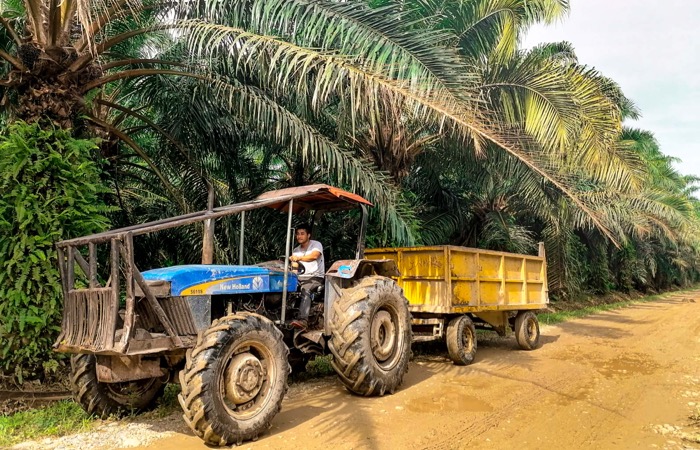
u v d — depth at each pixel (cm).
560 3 1081
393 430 481
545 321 1419
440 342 973
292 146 906
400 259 839
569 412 548
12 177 598
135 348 428
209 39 698
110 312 433
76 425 491
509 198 1619
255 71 870
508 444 453
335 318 593
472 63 1035
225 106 886
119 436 461
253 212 1002
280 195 608
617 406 575
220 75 828
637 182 1016
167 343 450
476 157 1084
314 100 682
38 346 589
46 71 672
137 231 448
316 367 746
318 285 646
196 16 777
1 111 807
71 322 474
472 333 814
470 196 1579
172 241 1128
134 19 795
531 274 1016
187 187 1037
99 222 642
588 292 2486
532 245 1761
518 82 1008
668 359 866
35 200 599
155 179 1142
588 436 478
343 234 1049
